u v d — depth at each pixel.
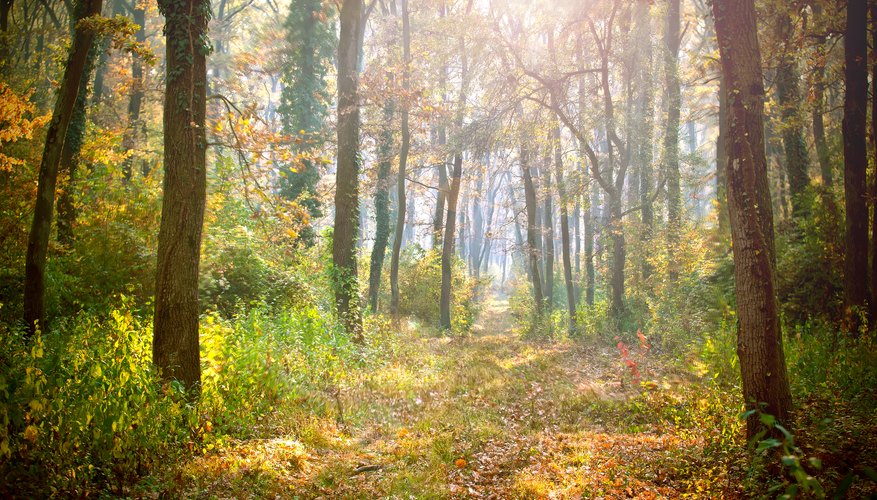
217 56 25.94
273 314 12.91
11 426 5.12
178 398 6.83
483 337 25.55
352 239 15.83
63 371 5.93
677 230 20.98
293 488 5.93
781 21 14.68
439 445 7.77
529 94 24.11
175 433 6.46
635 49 24.47
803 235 14.50
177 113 7.52
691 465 6.47
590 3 23.27
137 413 5.99
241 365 8.31
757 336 6.34
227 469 6.06
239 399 7.93
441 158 25.75
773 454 5.80
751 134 6.67
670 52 25.06
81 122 13.24
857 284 11.19
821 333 11.12
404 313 28.72
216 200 14.32
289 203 8.92
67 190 11.91
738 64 6.68
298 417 8.27
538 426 9.50
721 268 17.03
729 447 6.44
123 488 5.28
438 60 25.64
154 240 12.83
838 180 15.41
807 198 14.77
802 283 13.38
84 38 8.59
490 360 16.14
